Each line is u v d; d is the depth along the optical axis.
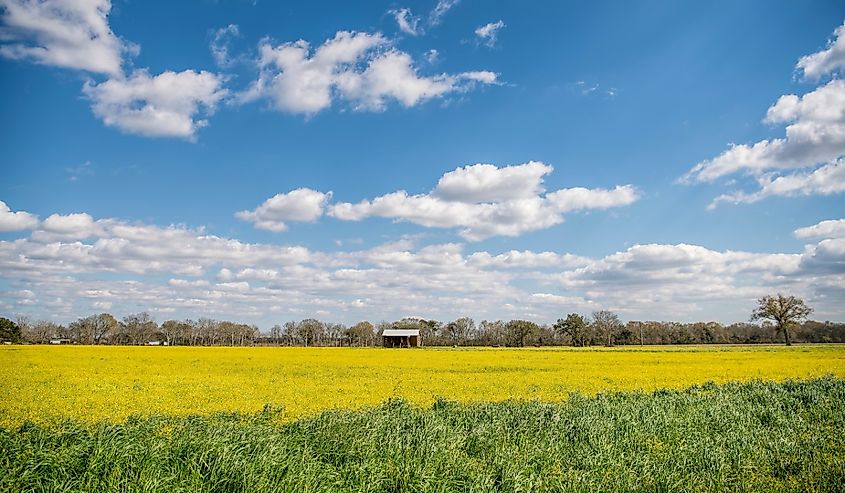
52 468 8.03
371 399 21.81
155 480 7.60
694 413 15.41
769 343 116.50
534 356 56.50
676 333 126.75
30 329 108.81
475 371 36.50
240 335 124.38
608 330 119.56
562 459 10.43
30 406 19.28
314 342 128.12
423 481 8.56
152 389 24.81
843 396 19.33
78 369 34.44
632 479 9.31
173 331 118.62
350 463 9.29
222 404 20.20
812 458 10.98
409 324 134.62
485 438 11.46
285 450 9.49
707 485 9.45
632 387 26.44
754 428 13.93
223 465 8.18
